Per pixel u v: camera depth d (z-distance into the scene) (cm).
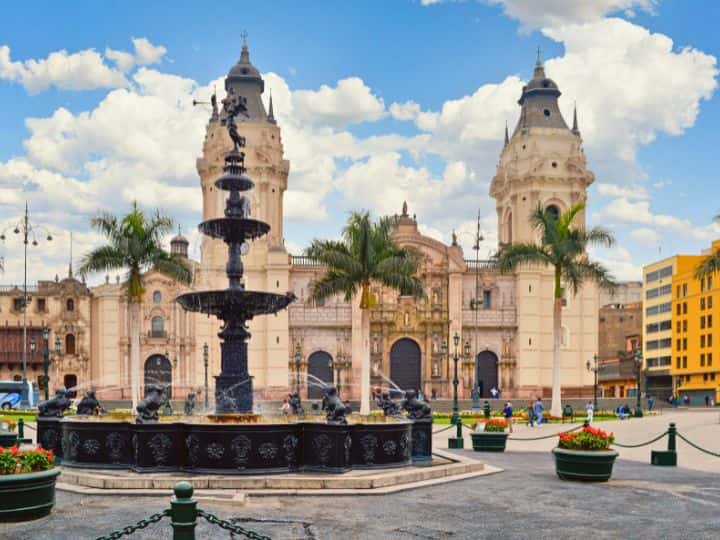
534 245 5497
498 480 2138
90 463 2078
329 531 1469
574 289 5450
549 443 3619
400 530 1488
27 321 8962
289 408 4366
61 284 8931
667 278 11569
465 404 7531
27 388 7050
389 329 8875
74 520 1534
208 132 8912
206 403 6950
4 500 1500
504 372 8944
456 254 9038
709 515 1655
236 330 2469
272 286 8631
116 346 8806
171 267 5112
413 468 2158
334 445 2003
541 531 1497
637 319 13212
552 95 9356
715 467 2539
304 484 1884
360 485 1902
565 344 9019
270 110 9181
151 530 1455
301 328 8831
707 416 5825
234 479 1881
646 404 7869
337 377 8762
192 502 1004
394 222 4869
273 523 1527
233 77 9025
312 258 4788
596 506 1747
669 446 2605
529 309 8900
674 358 11162
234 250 2577
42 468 1568
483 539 1431
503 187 9412
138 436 2011
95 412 2647
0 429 3391
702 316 10488
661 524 1564
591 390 8938
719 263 4456
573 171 9075
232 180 2553
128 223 5053
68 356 8869
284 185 9088
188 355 8781
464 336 8975
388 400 2631
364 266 4700
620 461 2750
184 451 2020
